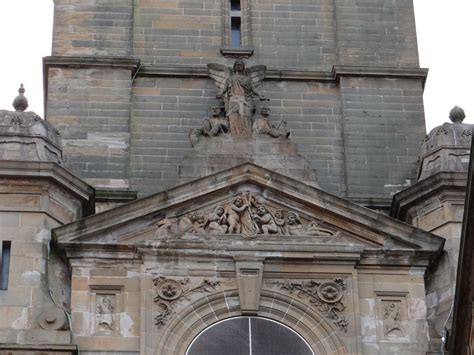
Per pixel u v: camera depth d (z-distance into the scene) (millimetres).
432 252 45219
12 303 43250
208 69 51531
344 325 43906
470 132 47781
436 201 46625
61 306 43875
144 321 43469
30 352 42219
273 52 52656
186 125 50844
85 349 43031
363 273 44938
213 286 44250
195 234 44875
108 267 44375
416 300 44625
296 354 43594
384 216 45344
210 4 53312
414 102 51906
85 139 50031
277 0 53656
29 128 46312
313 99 51688
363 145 50875
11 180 45062
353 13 53438
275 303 44188
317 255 44688
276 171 46781
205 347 43500
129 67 51375
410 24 53500
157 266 44312
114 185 49344
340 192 50094
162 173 49906
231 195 45656
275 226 45219
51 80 51000
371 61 52625
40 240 44438
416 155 50844
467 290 40312
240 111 48281
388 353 43719
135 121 50719
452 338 41750
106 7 52750
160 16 52875
